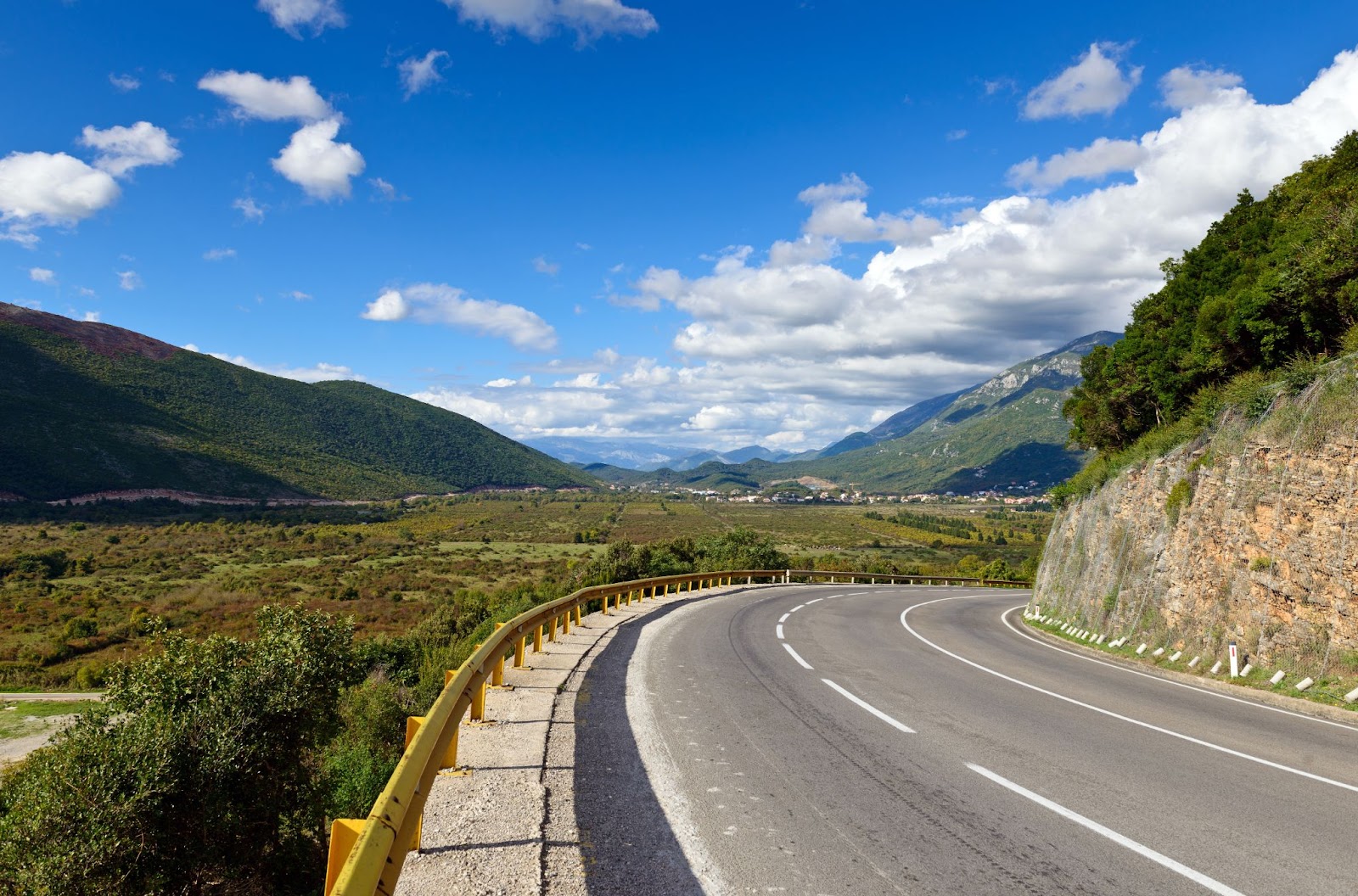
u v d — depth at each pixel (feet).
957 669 40.40
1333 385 42.01
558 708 26.30
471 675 19.97
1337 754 24.23
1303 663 37.32
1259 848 15.26
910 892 12.68
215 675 28.86
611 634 49.26
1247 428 50.08
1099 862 14.28
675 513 647.56
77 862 23.11
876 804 17.39
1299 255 53.52
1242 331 59.57
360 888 8.27
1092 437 100.73
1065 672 42.16
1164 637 50.93
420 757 12.94
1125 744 24.29
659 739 22.70
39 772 24.98
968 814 16.89
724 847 14.46
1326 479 39.96
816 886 12.80
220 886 26.81
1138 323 97.14
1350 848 15.35
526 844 13.94
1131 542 64.34
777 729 24.71
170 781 25.18
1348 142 71.26
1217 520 49.96
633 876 12.96
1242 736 26.43
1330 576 37.81
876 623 66.44
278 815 29.12
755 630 55.72
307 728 30.17
